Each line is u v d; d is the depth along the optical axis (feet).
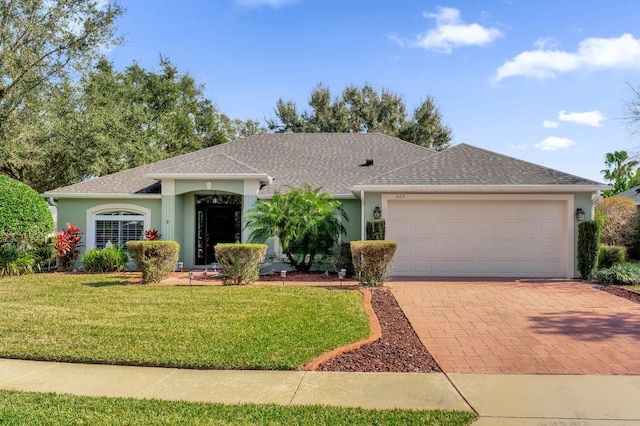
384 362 21.40
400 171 51.57
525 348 23.81
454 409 15.99
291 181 62.13
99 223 60.13
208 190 57.62
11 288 41.37
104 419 14.97
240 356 21.39
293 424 14.70
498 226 49.83
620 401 16.79
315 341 23.82
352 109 141.90
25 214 52.06
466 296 37.86
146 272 43.83
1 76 74.23
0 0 73.26
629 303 35.22
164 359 20.94
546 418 15.29
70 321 28.07
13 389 17.81
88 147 84.74
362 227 50.29
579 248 47.80
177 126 132.77
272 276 50.24
